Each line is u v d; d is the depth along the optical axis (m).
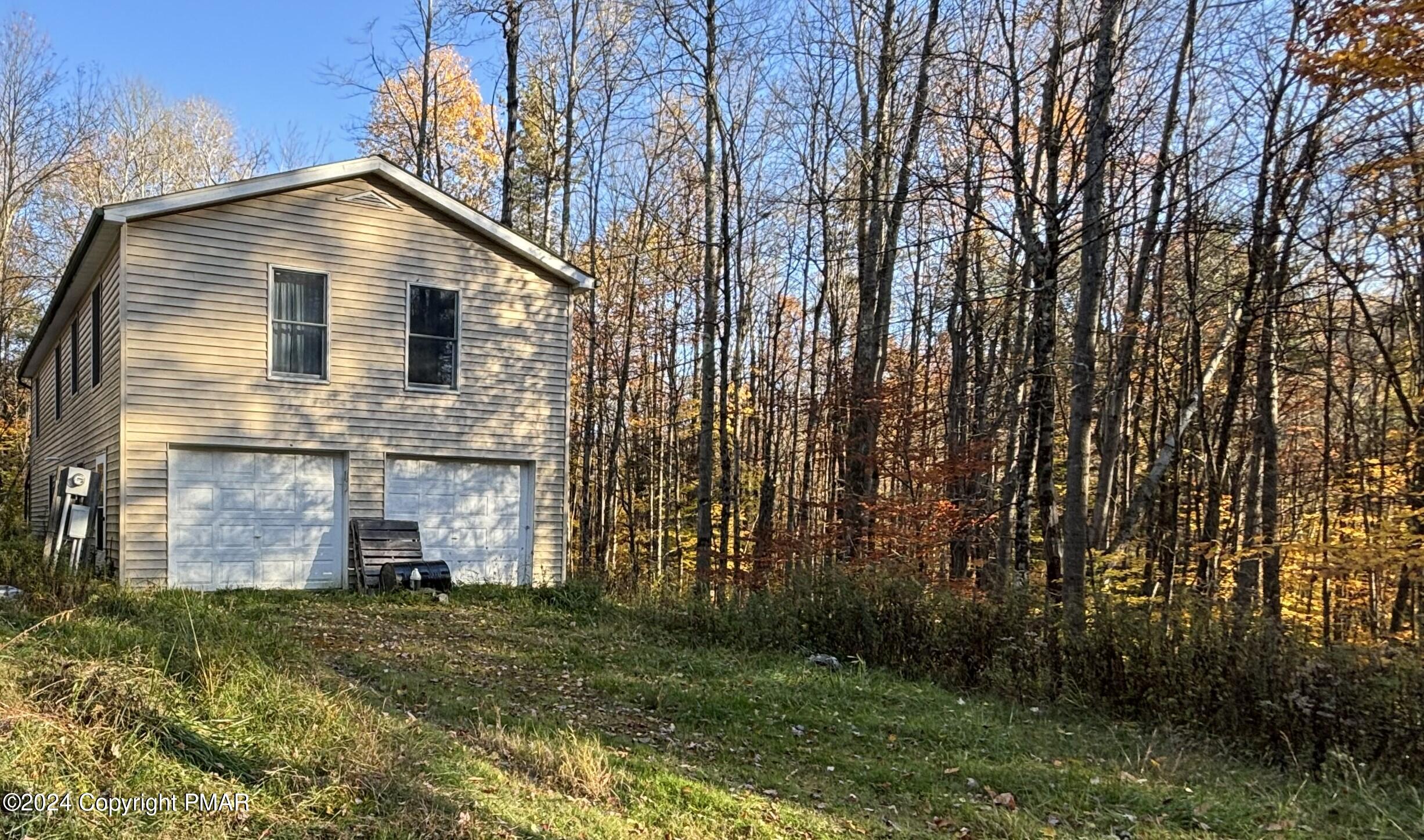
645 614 11.74
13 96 26.58
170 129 31.88
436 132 24.16
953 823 5.12
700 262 23.55
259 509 11.75
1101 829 5.12
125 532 10.73
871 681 8.65
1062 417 21.02
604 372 24.91
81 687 4.29
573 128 22.89
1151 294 17.59
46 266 29.14
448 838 3.78
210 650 5.19
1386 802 5.66
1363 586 14.63
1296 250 14.12
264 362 11.73
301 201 12.02
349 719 4.84
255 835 3.52
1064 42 11.27
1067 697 8.14
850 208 18.11
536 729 5.85
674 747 6.12
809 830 4.74
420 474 12.98
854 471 14.84
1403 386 15.86
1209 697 7.38
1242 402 17.48
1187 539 17.44
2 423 27.11
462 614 10.99
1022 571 13.60
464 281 13.32
